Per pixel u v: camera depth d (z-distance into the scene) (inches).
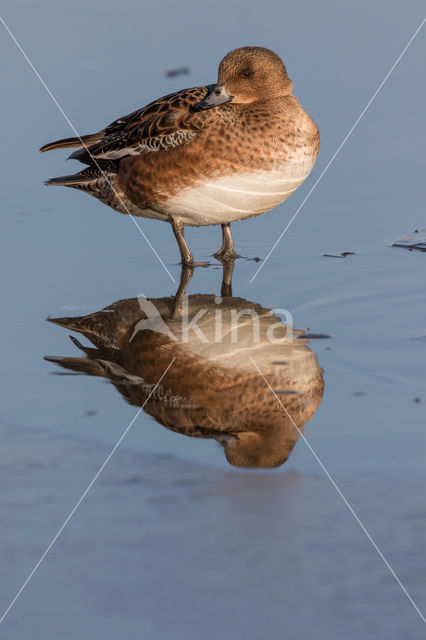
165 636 176.7
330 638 175.3
